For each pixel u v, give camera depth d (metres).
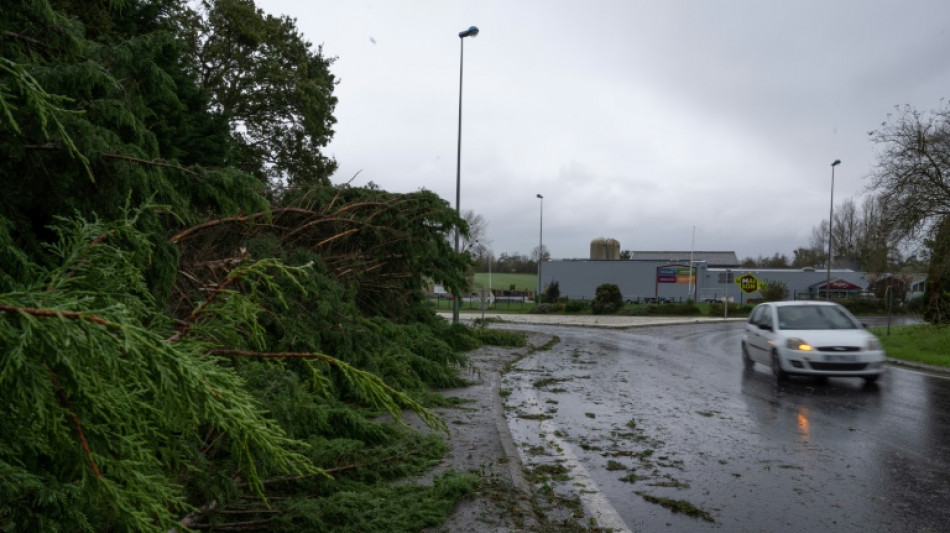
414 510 4.03
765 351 12.62
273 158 27.00
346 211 11.31
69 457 1.73
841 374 11.17
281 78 24.45
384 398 2.32
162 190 4.53
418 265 12.72
